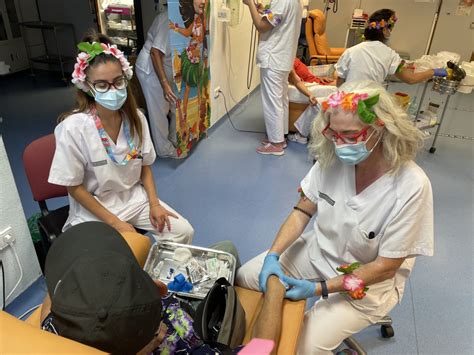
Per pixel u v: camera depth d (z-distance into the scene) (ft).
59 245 2.53
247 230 7.94
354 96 3.54
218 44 11.90
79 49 4.68
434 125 11.39
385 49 8.90
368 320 4.22
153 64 9.37
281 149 11.51
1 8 16.71
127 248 2.54
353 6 20.70
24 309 5.74
